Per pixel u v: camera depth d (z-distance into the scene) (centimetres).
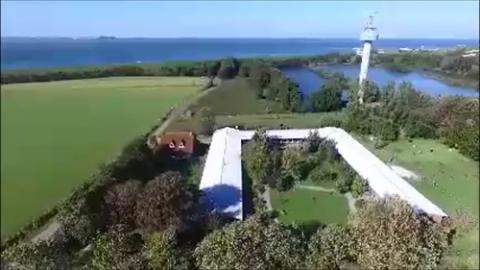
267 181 3847
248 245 2283
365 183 3719
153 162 3347
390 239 2420
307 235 3017
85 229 2364
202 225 2748
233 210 3075
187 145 3909
